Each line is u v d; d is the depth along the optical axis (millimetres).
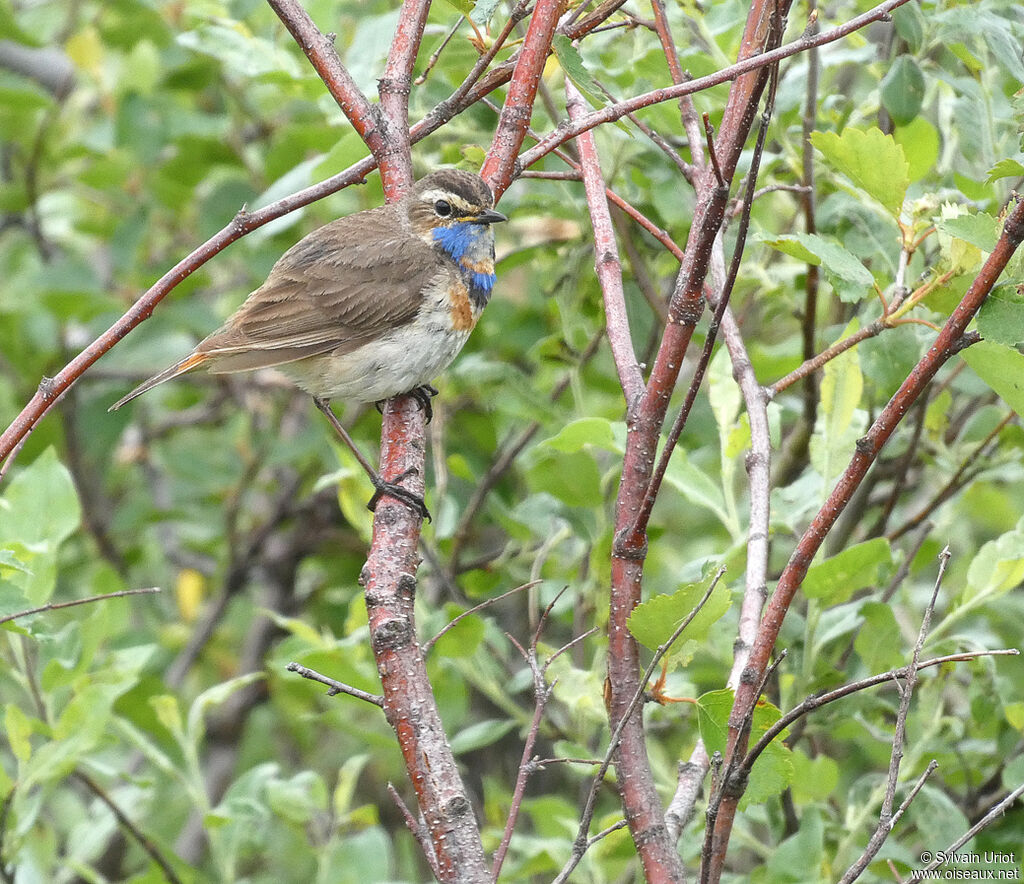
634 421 7117
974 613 11516
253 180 15500
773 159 10898
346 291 10500
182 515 16188
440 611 11047
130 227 15195
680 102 8789
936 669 10250
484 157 10648
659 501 16531
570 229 13102
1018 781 9602
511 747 15891
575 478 11023
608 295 7863
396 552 7172
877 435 6469
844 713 9789
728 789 6387
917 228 8070
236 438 17469
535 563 11820
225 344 10641
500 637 12164
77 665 10633
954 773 10781
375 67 11539
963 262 7207
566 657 10430
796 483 10227
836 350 7773
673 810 7012
